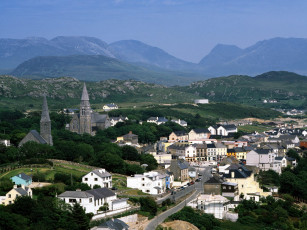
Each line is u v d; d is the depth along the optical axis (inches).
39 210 7770.7
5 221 7253.9
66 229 7568.9
